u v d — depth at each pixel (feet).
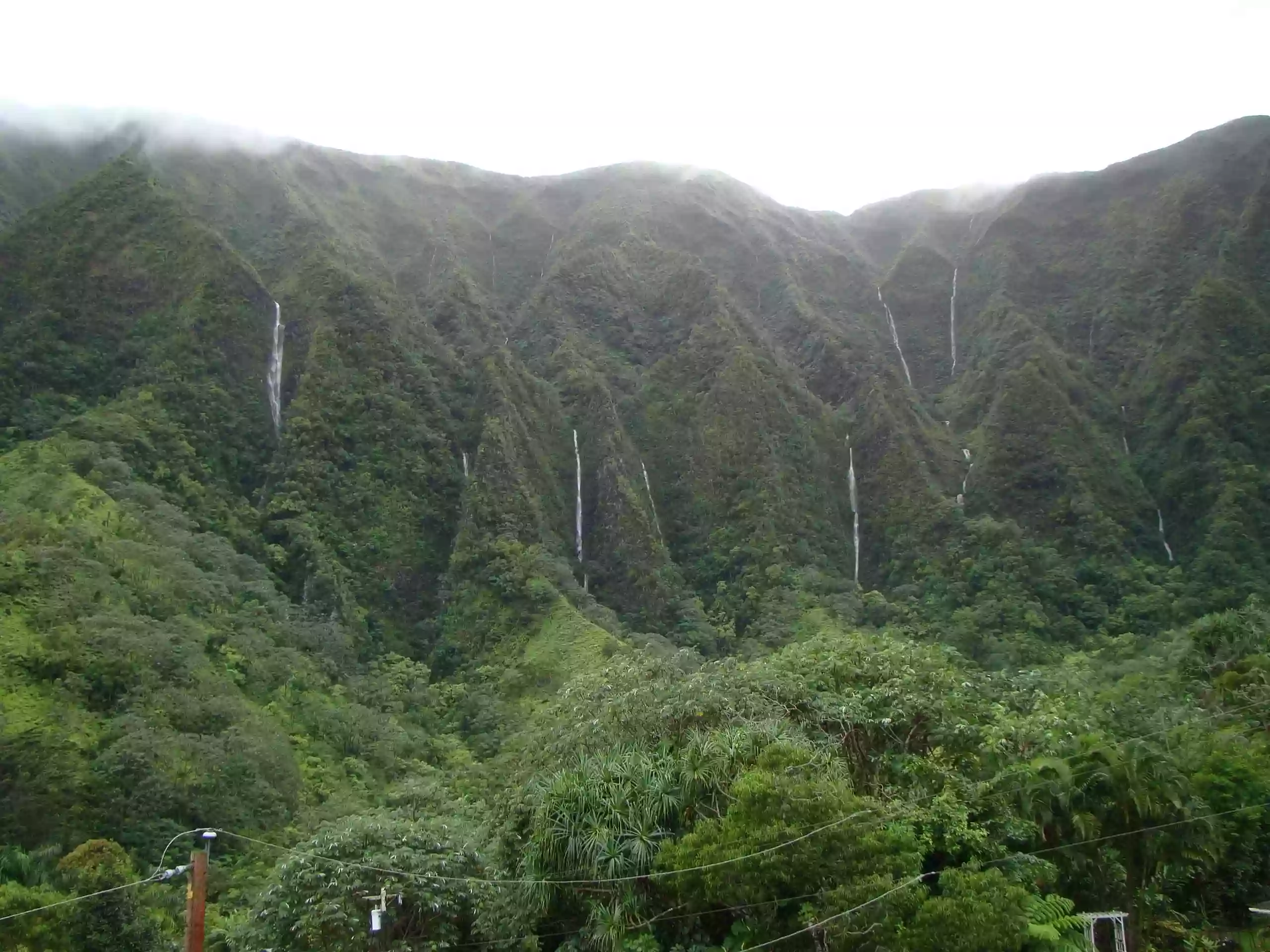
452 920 68.54
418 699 157.79
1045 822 62.39
